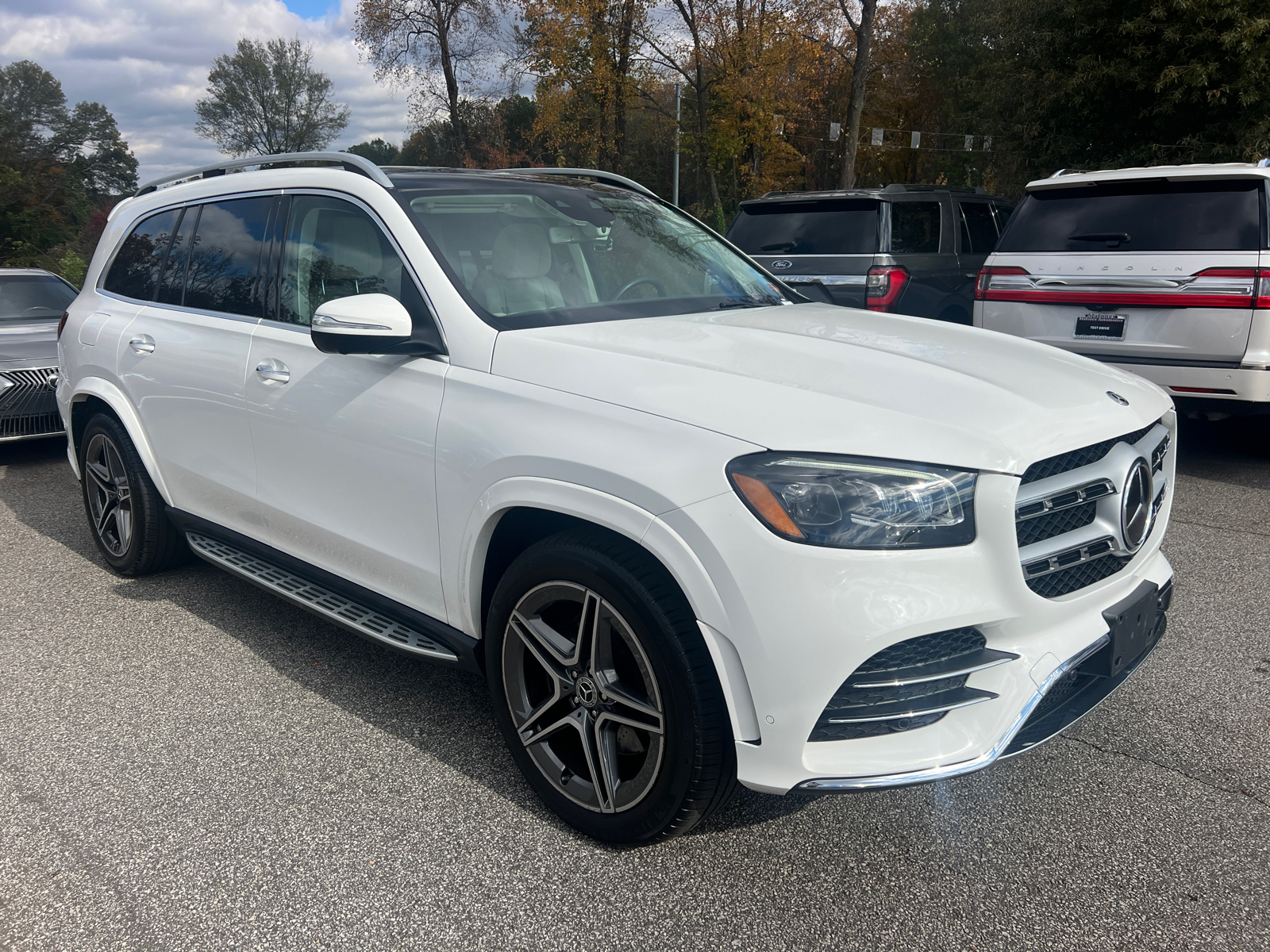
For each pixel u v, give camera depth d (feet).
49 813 8.30
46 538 16.89
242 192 11.65
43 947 6.64
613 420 7.03
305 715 10.08
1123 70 46.75
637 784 7.20
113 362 13.16
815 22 81.71
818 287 11.97
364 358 9.14
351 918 6.88
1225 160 45.21
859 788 6.32
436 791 8.55
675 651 6.63
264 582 11.39
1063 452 6.74
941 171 140.46
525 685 8.08
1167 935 6.54
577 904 6.99
